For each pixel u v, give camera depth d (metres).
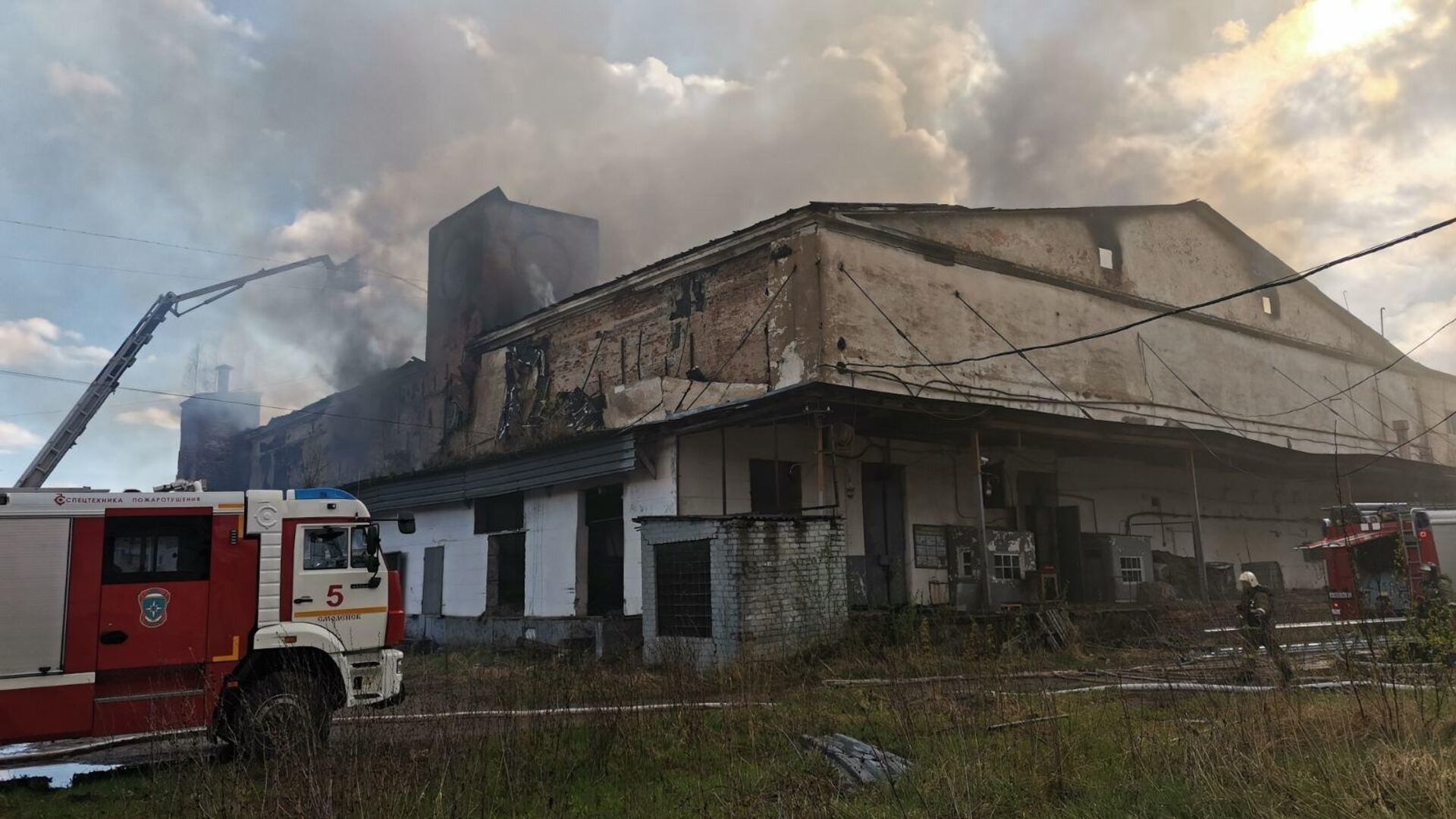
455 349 28.42
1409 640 7.75
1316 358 29.36
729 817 5.84
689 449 16.31
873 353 17.70
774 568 13.32
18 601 7.98
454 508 21.62
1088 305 22.72
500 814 6.00
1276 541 27.34
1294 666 9.27
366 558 9.42
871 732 7.77
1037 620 15.30
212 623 8.59
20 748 9.38
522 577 19.44
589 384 22.52
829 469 18.09
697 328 19.75
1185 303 25.48
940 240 19.70
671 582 14.06
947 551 19.31
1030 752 6.59
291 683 8.48
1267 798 5.28
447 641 20.66
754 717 8.16
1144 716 7.66
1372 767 5.51
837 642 13.27
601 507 18.05
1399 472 26.14
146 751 9.20
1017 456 21.39
